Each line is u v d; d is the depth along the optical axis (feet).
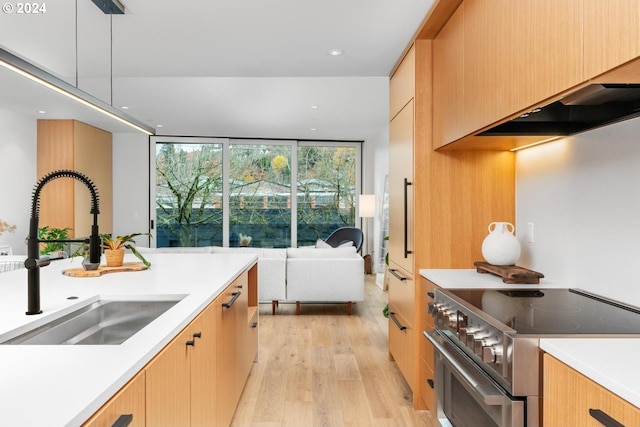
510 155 8.78
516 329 4.43
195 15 7.91
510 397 4.25
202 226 27.35
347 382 10.21
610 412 3.10
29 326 4.32
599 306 5.44
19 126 20.22
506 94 5.36
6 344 4.02
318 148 28.48
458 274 8.01
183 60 10.40
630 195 5.42
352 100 18.24
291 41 9.18
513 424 4.16
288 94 17.29
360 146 28.60
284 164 27.96
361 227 28.50
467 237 8.76
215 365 6.16
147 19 8.11
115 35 8.87
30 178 20.95
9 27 8.48
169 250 16.67
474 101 6.45
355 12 7.79
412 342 8.82
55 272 7.86
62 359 3.31
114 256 8.16
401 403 9.11
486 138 7.10
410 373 9.04
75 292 5.86
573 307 5.38
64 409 2.46
